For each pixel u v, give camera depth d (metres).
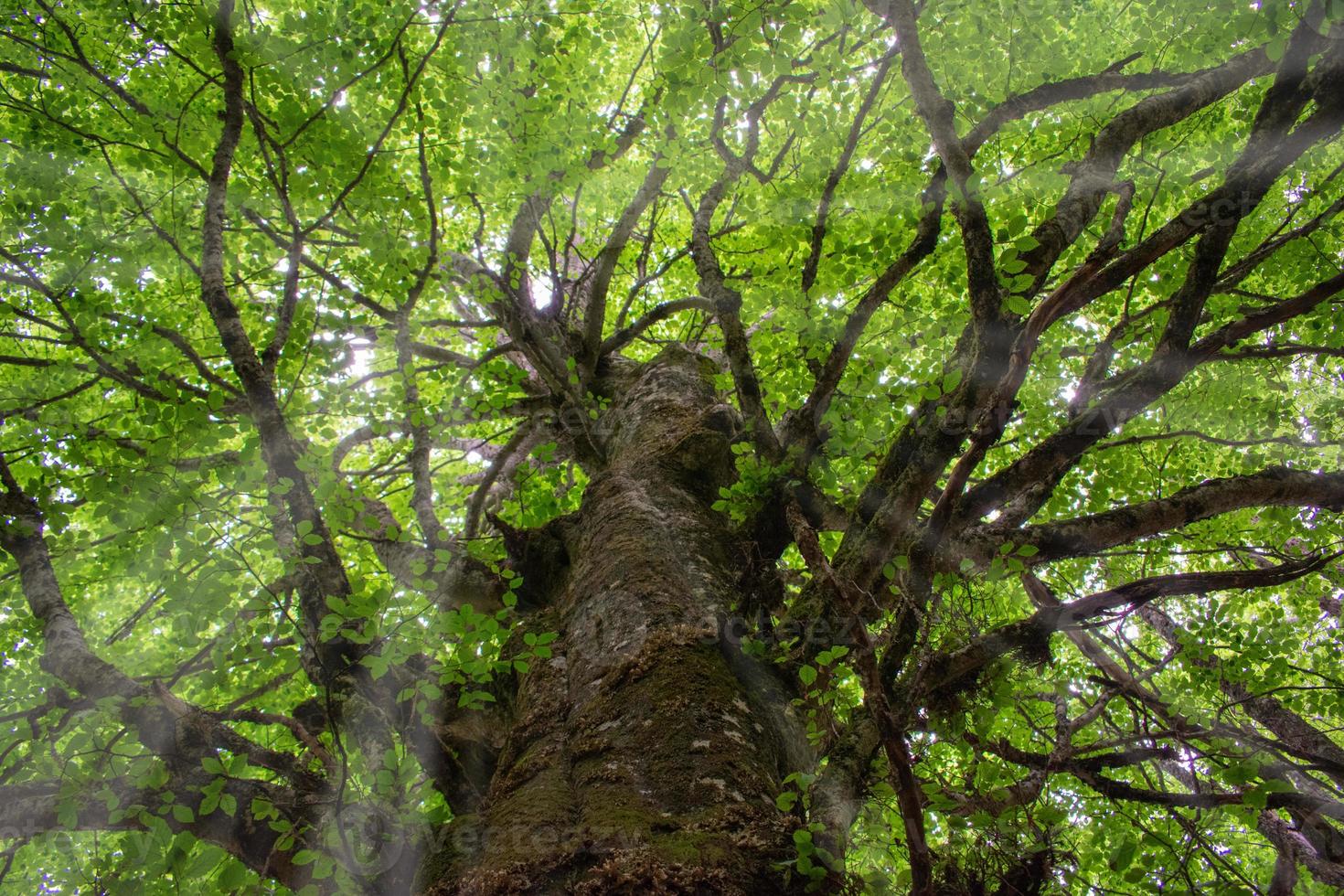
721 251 7.41
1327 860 4.56
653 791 2.70
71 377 5.49
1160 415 7.65
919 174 6.33
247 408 4.79
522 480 5.64
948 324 5.38
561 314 7.27
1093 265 3.41
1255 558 7.68
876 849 3.20
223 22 4.75
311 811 3.14
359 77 5.13
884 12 4.33
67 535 5.11
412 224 5.92
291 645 3.61
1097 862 4.49
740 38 4.48
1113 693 4.41
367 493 5.52
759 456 4.38
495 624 3.42
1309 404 8.80
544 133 5.93
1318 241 6.83
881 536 3.41
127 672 5.53
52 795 3.22
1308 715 6.96
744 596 3.89
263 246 6.32
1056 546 3.94
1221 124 7.25
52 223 5.39
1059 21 7.20
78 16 5.65
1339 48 3.55
